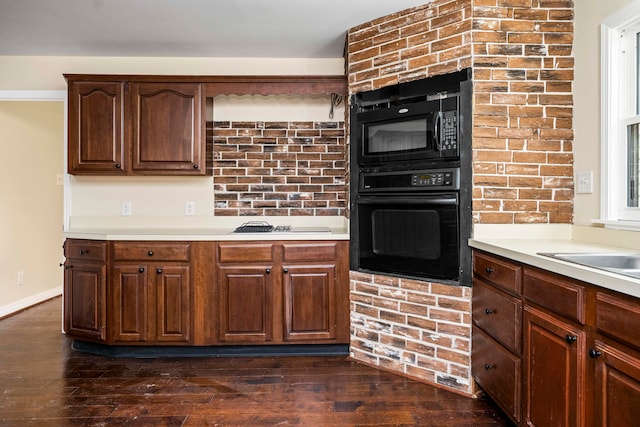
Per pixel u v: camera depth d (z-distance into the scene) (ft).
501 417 6.41
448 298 7.36
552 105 7.15
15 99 10.64
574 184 7.11
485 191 7.14
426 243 7.63
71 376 7.91
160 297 8.75
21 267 12.62
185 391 7.27
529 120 7.14
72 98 9.56
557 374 4.61
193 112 9.57
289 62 10.73
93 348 9.20
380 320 8.27
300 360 8.71
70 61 10.64
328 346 9.03
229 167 10.64
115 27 8.91
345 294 8.81
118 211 10.68
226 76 9.48
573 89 7.12
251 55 10.55
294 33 9.16
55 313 12.21
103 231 9.71
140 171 9.62
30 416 6.41
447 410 6.63
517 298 5.55
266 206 10.66
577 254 5.24
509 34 7.16
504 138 7.15
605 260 5.17
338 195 10.68
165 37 9.41
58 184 14.44
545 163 7.16
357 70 8.61
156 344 8.81
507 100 7.14
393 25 8.07
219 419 6.33
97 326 8.85
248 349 9.00
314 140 10.65
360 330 8.59
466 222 7.18
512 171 7.16
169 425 6.16
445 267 7.39
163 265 8.76
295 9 8.01
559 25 7.14
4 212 11.92
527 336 5.27
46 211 13.82
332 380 7.72
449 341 7.34
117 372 8.10
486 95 7.13
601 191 6.42
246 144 10.62
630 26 6.07
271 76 9.45
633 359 3.56
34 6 7.95
